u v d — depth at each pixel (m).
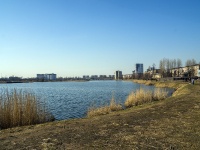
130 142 8.67
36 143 8.77
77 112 23.83
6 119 13.84
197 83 58.62
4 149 8.15
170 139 8.98
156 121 12.47
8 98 14.49
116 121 12.86
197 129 10.41
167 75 121.69
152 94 28.53
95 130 10.77
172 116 13.80
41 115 15.65
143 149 7.84
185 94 29.61
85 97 40.91
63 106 28.50
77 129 11.15
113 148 7.97
